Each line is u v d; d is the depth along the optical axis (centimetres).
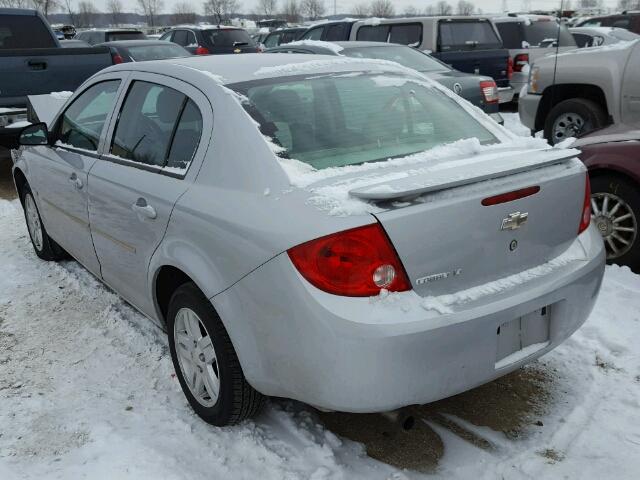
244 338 250
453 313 227
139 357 355
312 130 282
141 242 312
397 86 330
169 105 314
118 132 354
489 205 241
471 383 239
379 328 216
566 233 275
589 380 319
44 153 444
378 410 227
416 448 275
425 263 229
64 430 291
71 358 358
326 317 219
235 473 260
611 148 433
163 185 296
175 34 1664
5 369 347
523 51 1165
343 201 228
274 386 249
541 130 869
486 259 245
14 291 454
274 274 231
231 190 261
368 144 285
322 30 1219
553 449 271
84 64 773
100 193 349
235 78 302
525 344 259
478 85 809
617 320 372
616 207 438
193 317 286
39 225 499
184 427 291
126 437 284
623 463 261
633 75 725
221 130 275
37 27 870
